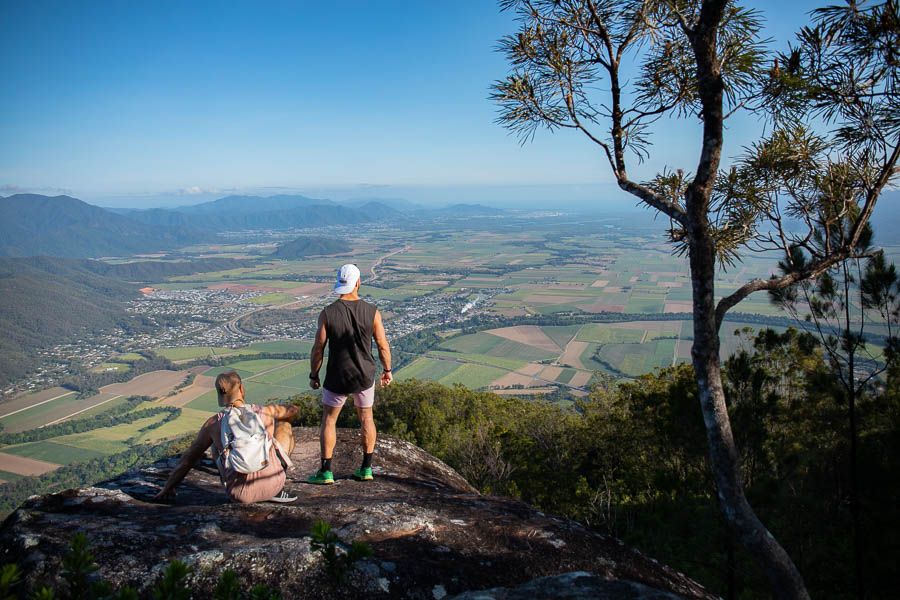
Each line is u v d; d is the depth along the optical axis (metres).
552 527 3.33
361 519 3.12
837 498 6.39
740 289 3.37
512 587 2.50
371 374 4.35
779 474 6.69
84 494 3.47
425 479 4.98
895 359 5.75
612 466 14.39
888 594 5.71
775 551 2.94
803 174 3.81
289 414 4.03
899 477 5.66
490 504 3.77
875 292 5.75
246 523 3.07
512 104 3.98
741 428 6.51
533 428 21.52
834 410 6.73
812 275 3.57
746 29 3.40
